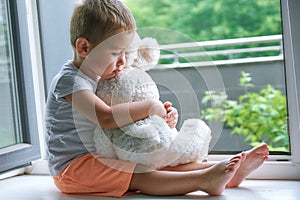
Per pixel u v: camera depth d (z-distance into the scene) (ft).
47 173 5.17
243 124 9.24
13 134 5.12
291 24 4.23
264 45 8.63
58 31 5.19
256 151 4.14
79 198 4.16
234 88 9.05
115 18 4.06
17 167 5.04
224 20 8.74
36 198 4.25
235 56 8.79
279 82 8.99
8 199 4.25
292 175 4.48
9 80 5.08
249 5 8.62
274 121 9.21
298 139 4.44
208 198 3.92
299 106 4.36
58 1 5.17
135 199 4.00
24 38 5.07
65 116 4.29
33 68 5.25
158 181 3.98
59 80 4.24
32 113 5.14
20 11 5.03
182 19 8.75
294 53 4.26
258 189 4.16
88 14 4.09
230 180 4.19
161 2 8.53
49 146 4.36
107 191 4.15
